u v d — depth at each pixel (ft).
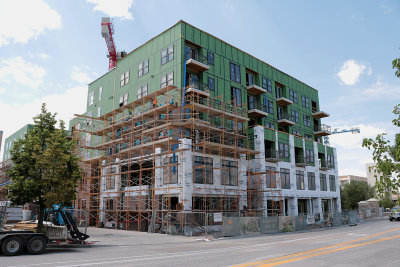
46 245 45.32
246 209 100.22
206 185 93.09
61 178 58.23
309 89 165.07
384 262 36.42
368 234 74.59
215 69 110.63
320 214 104.58
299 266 33.40
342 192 203.62
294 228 89.81
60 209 60.49
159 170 94.17
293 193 126.00
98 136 132.46
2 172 109.81
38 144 57.72
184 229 78.23
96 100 141.79
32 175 56.90
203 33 109.91
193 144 90.07
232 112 109.91
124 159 110.22
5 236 41.29
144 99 101.24
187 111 96.84
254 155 114.52
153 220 86.12
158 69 108.88
